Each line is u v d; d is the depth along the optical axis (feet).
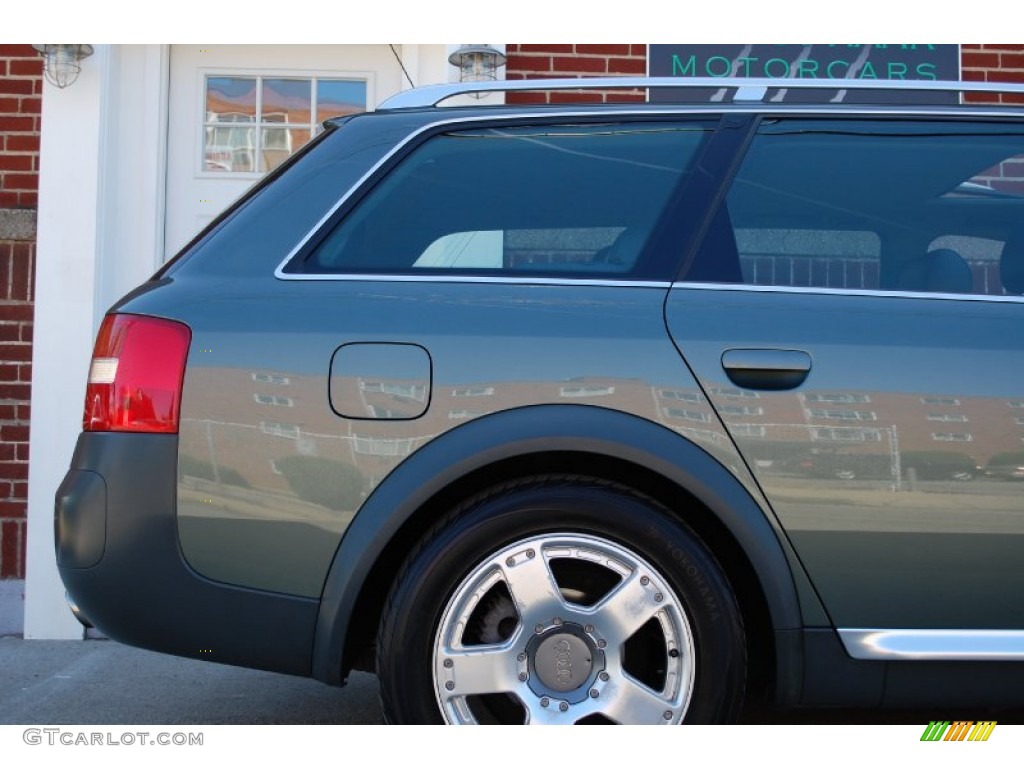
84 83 16.99
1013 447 8.71
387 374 8.78
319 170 9.66
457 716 8.61
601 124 9.87
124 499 8.67
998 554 8.67
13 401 17.16
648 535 8.59
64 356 16.78
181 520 8.66
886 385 8.76
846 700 8.73
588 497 8.64
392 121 9.93
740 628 8.66
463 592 8.60
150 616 8.68
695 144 9.77
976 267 9.38
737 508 8.62
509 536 8.62
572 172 9.66
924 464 8.68
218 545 8.67
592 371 8.77
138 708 12.76
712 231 9.38
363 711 12.64
